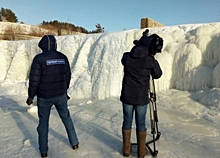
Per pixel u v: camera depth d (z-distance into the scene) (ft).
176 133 11.03
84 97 22.30
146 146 9.39
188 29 21.72
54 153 9.27
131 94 8.05
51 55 8.69
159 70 8.29
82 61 25.85
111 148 9.54
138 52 7.86
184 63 18.69
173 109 15.25
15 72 34.04
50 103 8.68
